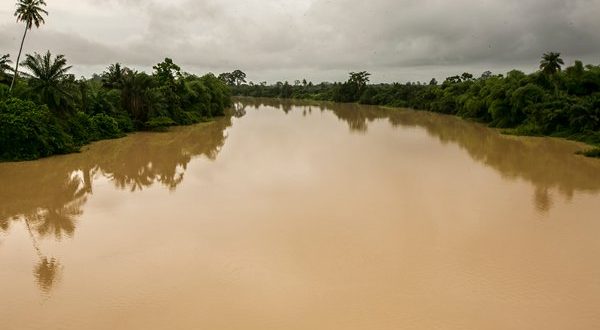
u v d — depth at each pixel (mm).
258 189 22781
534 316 10789
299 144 39375
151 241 15711
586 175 26672
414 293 11898
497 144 40688
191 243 15477
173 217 18328
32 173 27312
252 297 11742
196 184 24062
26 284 12641
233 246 15188
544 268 13414
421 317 10727
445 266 13555
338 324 10445
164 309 11203
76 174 27125
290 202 20406
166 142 40844
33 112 31922
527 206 19859
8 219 18406
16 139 31234
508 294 11844
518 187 23484
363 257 14227
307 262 13867
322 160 31078
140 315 10938
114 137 43281
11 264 13992
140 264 13844
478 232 16516
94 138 41094
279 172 26906
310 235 16188
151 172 27547
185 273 13188
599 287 12234
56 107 36312
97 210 19516
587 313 10938
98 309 11234
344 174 26359
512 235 16188
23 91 35312
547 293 11906
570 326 10391
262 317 10766
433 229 16812
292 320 10625
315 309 11117
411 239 15797
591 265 13633
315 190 22516
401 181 24672
